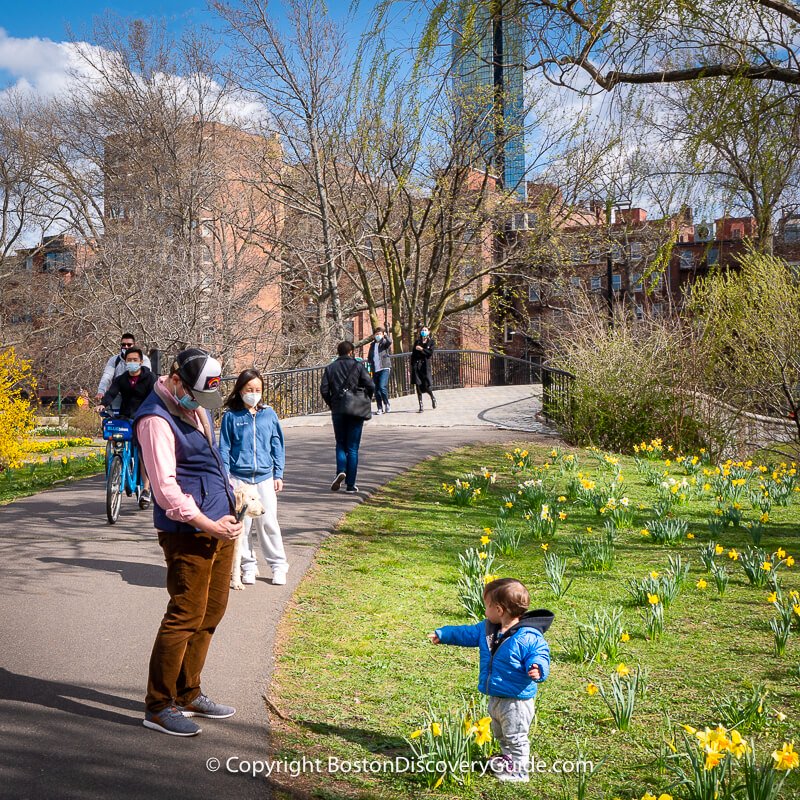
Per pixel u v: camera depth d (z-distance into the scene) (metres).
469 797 3.60
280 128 29.02
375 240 32.84
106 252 29.20
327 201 30.20
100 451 17.83
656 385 15.58
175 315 27.31
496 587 3.85
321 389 10.44
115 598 6.06
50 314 35.31
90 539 8.00
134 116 31.70
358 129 21.17
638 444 15.52
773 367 14.95
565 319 25.81
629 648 5.62
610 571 7.55
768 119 8.30
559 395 16.44
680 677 5.12
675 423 15.44
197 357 3.94
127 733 3.93
